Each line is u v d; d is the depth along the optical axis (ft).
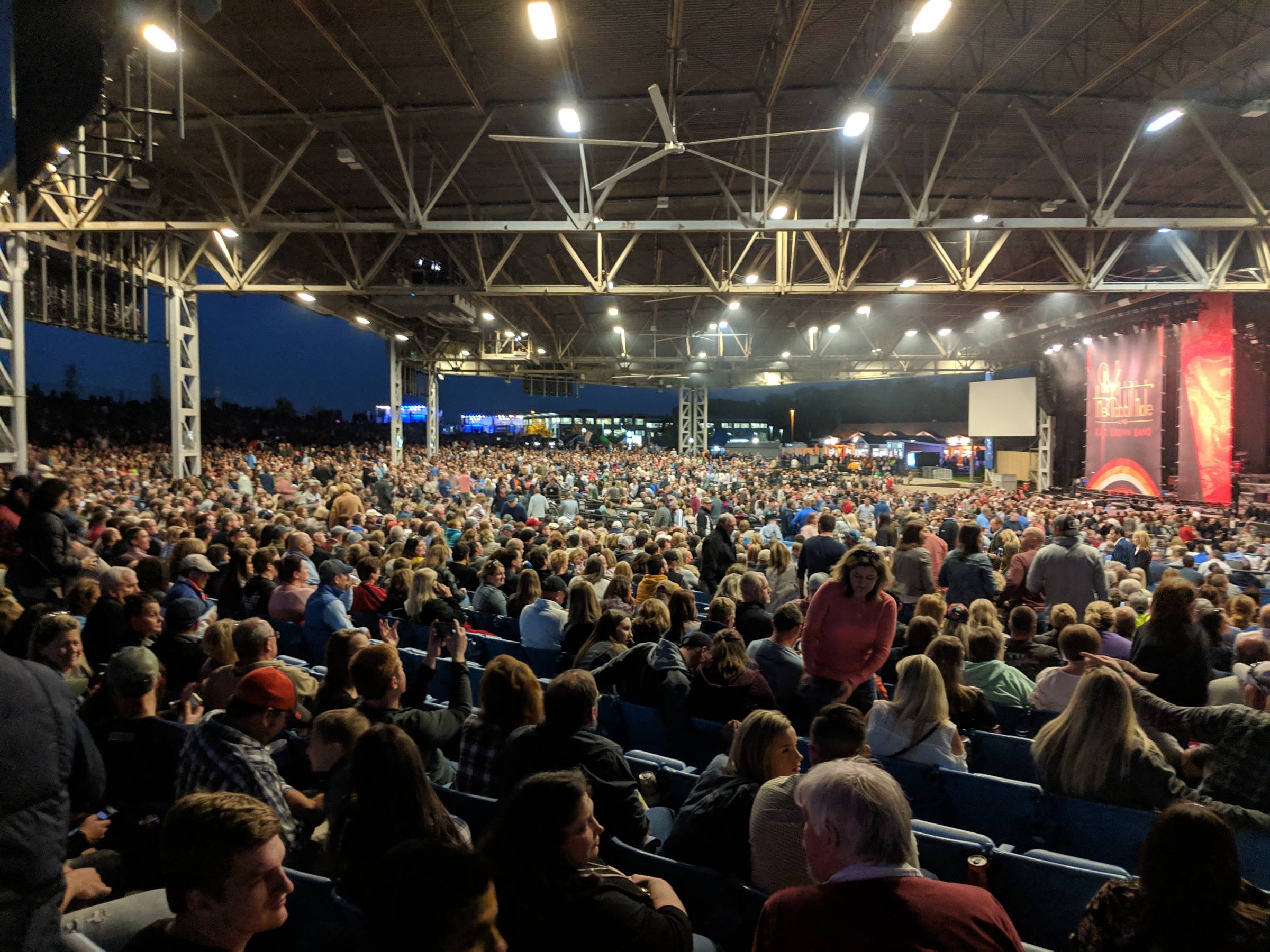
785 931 5.32
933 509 81.56
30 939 5.21
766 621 19.21
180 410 64.85
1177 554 45.50
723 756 11.22
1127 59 36.19
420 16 35.37
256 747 9.33
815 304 94.02
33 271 49.96
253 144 50.65
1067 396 103.45
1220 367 73.56
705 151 52.21
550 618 20.61
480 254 58.08
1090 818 10.43
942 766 11.87
